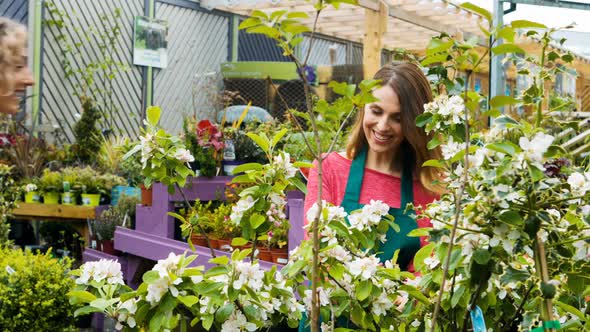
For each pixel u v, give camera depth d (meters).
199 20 9.94
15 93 1.73
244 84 9.82
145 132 1.85
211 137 4.22
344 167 2.18
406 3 9.23
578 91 6.67
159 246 4.16
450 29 10.65
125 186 6.09
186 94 9.75
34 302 3.71
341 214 1.48
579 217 1.25
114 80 8.80
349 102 1.22
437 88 1.49
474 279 1.20
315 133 1.20
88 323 4.68
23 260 3.89
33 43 7.77
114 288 1.44
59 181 6.22
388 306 1.44
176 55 9.62
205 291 1.33
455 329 1.34
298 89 9.36
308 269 1.45
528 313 1.30
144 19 9.01
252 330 1.38
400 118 2.05
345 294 1.47
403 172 2.14
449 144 1.28
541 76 1.42
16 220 6.66
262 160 4.46
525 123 1.20
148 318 1.36
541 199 1.17
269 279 1.43
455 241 1.17
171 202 4.23
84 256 5.18
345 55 11.82
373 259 1.45
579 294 1.30
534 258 1.17
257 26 1.17
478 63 1.19
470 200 1.14
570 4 4.64
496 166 1.16
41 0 7.84
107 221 5.27
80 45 8.27
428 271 1.40
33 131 7.23
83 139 7.35
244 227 1.66
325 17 10.00
